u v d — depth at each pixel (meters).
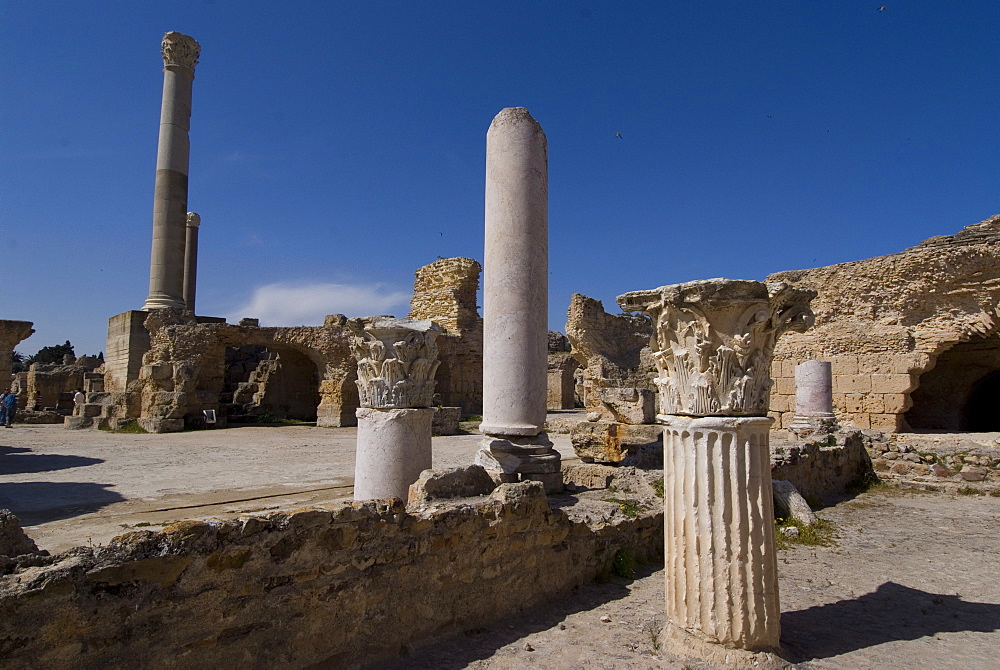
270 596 4.01
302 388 33.06
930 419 21.02
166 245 29.11
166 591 3.57
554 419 27.12
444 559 5.07
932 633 5.32
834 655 4.84
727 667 4.44
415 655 4.72
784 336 20.61
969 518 10.12
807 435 14.30
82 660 3.23
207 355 27.14
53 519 8.24
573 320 28.53
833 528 9.36
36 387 35.94
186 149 30.25
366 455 7.55
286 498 9.93
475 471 6.75
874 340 18.53
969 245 16.67
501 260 8.70
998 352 19.22
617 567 6.80
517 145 8.76
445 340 31.12
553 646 4.88
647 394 13.87
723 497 4.64
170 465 14.06
